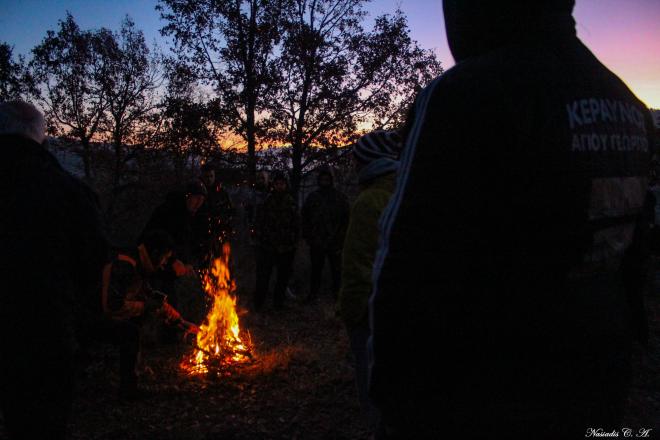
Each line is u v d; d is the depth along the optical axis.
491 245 0.93
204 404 3.81
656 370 4.21
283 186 6.81
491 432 0.94
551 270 0.93
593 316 0.97
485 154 0.93
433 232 0.94
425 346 0.95
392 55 9.66
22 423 2.19
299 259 9.31
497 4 1.06
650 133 1.20
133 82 12.98
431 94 1.00
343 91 9.73
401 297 0.95
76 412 3.62
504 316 0.93
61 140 12.93
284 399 3.90
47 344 2.20
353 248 2.47
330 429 3.43
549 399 0.94
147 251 4.07
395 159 2.69
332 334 5.72
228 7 9.34
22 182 2.24
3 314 2.17
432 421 0.97
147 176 12.48
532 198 0.92
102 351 4.74
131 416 3.60
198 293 6.42
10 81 12.20
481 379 0.94
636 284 1.25
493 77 0.96
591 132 0.99
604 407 0.99
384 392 0.98
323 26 9.61
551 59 1.02
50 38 12.34
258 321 6.21
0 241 2.20
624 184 1.04
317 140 9.86
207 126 9.95
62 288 2.27
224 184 10.17
